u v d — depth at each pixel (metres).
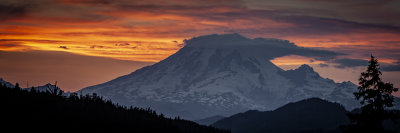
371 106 75.19
